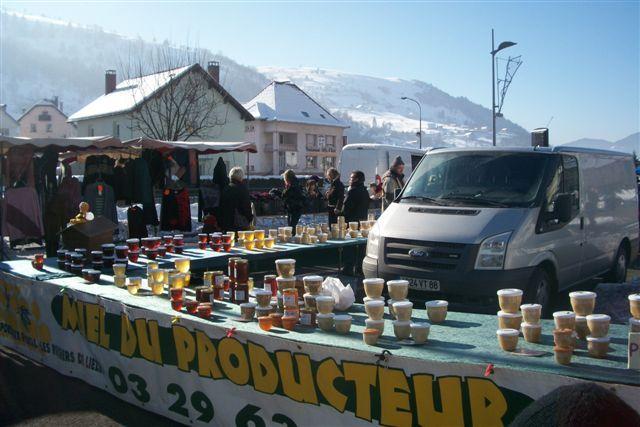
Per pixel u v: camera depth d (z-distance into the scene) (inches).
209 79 1556.3
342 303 179.9
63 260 263.9
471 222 258.8
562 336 122.1
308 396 138.1
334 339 146.8
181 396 168.2
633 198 383.6
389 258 268.5
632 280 365.4
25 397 198.8
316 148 2539.4
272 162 2426.2
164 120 1520.7
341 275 368.5
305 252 344.2
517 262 249.3
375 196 740.7
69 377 215.9
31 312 238.1
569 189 293.6
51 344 226.4
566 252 284.2
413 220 273.0
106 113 1808.6
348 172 1093.1
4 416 184.5
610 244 341.7
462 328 156.8
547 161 283.4
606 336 127.3
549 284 273.4
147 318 178.1
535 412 49.3
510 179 280.2
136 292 205.8
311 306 166.4
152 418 176.9
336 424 133.0
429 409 120.3
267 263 334.0
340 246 343.3
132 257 273.4
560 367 119.0
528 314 140.9
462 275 247.1
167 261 269.4
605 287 344.5
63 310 218.7
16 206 490.9
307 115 2524.6
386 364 125.1
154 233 549.0
